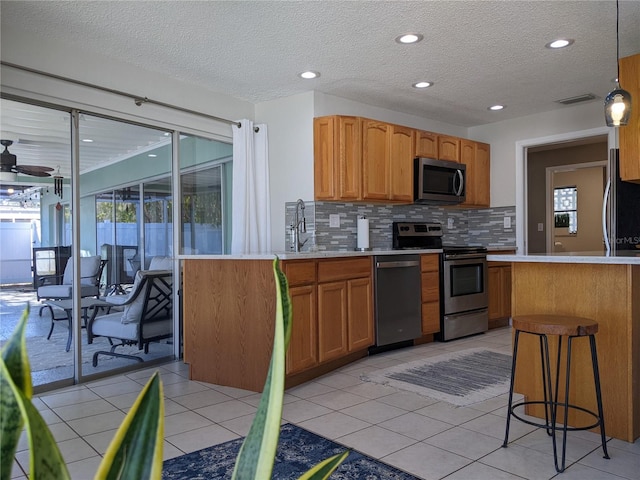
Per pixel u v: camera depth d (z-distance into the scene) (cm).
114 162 364
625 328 228
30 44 309
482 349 423
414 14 291
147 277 384
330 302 352
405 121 516
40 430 50
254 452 58
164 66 368
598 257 214
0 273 309
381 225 497
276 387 58
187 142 416
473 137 582
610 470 199
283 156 449
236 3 275
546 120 517
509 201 549
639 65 307
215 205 441
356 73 389
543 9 286
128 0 270
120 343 367
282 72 383
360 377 340
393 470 201
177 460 212
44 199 327
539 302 255
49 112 328
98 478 53
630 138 312
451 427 248
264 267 311
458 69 384
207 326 339
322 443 229
